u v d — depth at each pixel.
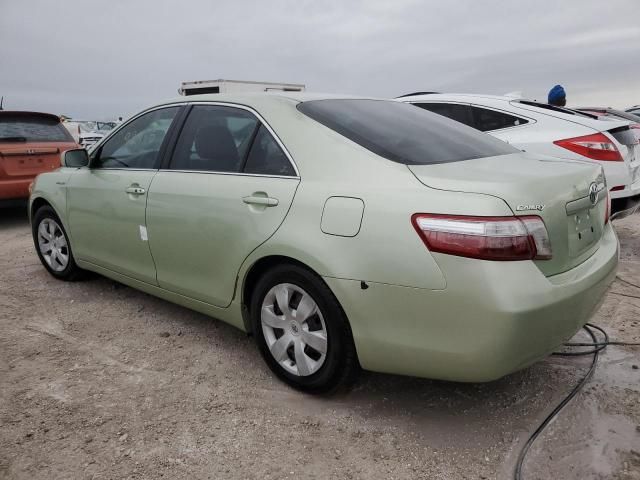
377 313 2.44
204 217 3.14
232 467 2.35
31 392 2.93
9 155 7.39
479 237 2.19
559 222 2.40
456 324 2.26
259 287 2.95
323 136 2.81
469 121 6.20
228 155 3.18
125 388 2.98
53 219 4.64
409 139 2.87
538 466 2.34
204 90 17.16
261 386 3.01
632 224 7.16
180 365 3.25
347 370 2.68
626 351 3.37
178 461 2.39
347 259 2.49
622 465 2.32
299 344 2.83
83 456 2.41
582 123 5.54
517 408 2.78
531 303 2.19
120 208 3.75
